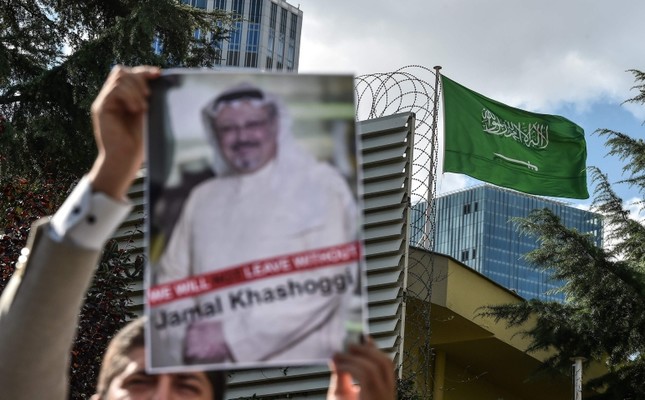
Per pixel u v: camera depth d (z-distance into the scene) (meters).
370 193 13.38
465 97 20.48
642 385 21.27
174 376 2.46
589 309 21.42
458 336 19.73
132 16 17.75
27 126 17.91
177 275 2.40
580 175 22.23
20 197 11.78
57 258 2.28
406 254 13.04
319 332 2.36
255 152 2.43
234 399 13.18
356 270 2.38
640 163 23.47
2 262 10.94
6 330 2.31
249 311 2.38
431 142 14.09
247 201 2.42
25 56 19.48
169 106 2.43
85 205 2.28
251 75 2.45
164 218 2.41
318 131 2.43
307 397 13.02
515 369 21.42
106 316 10.91
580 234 22.27
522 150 21.36
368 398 2.27
